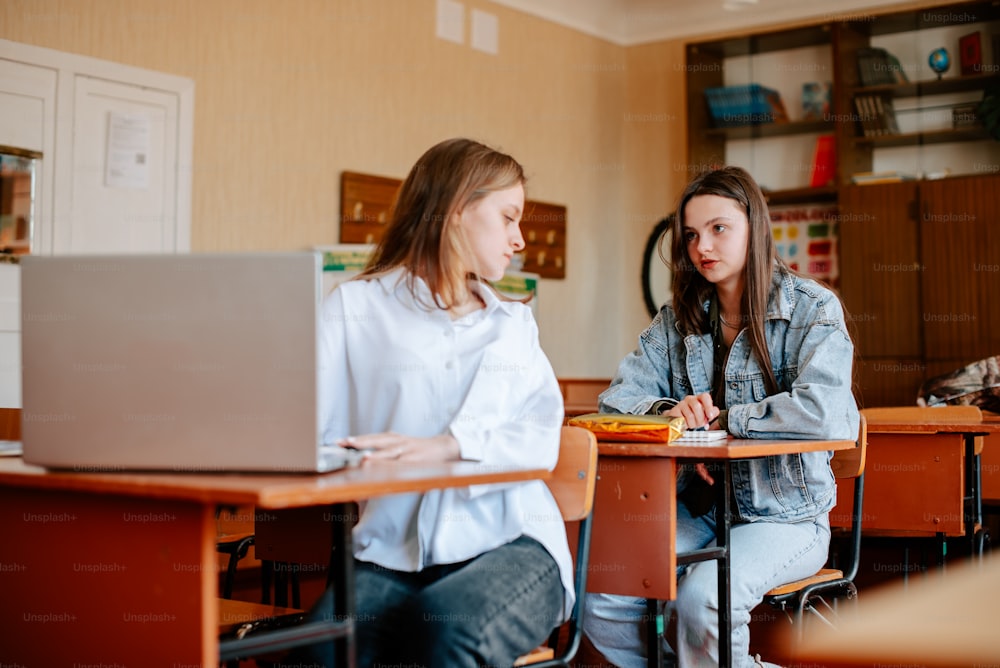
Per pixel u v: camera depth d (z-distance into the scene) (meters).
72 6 4.02
